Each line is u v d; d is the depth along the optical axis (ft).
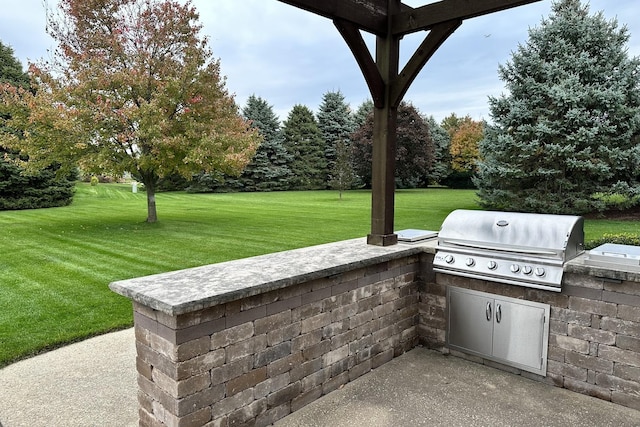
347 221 35.76
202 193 77.41
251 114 85.97
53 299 14.53
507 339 9.30
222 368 6.48
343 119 94.17
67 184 50.47
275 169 86.33
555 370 8.70
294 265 8.09
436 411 7.79
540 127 34.71
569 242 8.38
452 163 89.10
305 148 90.02
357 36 9.50
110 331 11.93
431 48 9.64
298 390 7.79
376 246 10.45
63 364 9.89
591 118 34.53
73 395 8.49
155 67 32.04
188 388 6.07
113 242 25.82
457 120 107.45
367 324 9.25
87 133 30.55
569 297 8.38
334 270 8.04
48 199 48.83
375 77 10.06
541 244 8.43
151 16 31.91
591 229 31.01
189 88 32.17
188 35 32.76
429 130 82.79
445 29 9.31
